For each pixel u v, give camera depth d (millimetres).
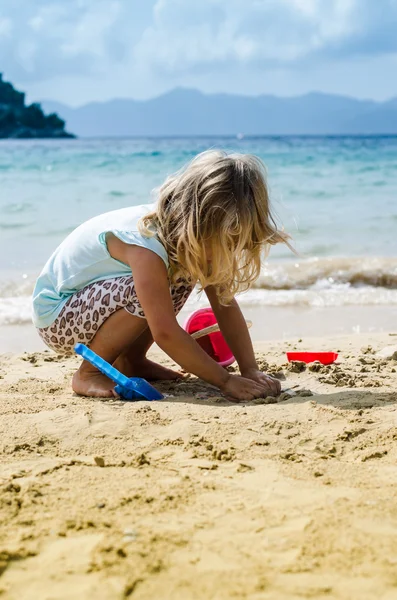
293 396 2660
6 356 3609
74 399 2621
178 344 2547
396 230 8797
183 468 1896
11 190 13359
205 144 44312
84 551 1426
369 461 1971
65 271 2754
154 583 1312
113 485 1761
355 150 29719
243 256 2549
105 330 2666
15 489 1719
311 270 6266
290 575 1343
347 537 1484
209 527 1534
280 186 14383
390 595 1282
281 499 1686
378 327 4594
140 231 2520
